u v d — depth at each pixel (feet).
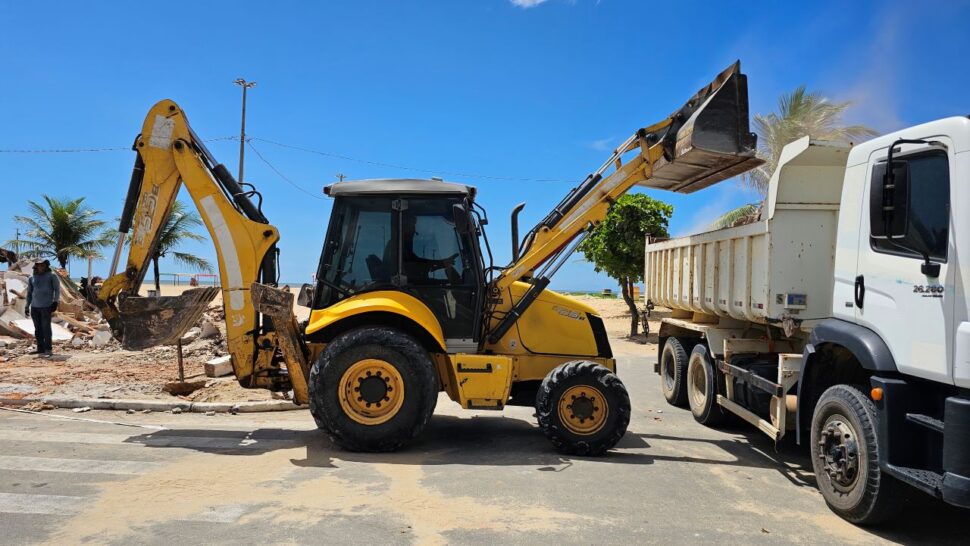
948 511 17.03
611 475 19.54
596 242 65.00
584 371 21.70
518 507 16.40
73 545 13.71
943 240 14.16
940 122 14.47
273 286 24.16
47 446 21.49
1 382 32.60
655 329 74.74
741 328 26.94
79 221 95.40
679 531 15.20
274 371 23.76
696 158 23.76
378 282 22.59
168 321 23.52
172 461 19.92
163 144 23.47
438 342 21.68
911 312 14.87
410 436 20.93
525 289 24.38
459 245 22.93
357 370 20.86
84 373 35.88
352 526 14.92
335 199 22.91
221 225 23.47
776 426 20.85
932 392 14.92
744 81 23.29
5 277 56.13
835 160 20.61
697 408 28.71
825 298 21.08
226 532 14.47
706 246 27.09
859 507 15.66
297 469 19.25
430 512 15.90
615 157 25.11
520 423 27.07
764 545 14.56
